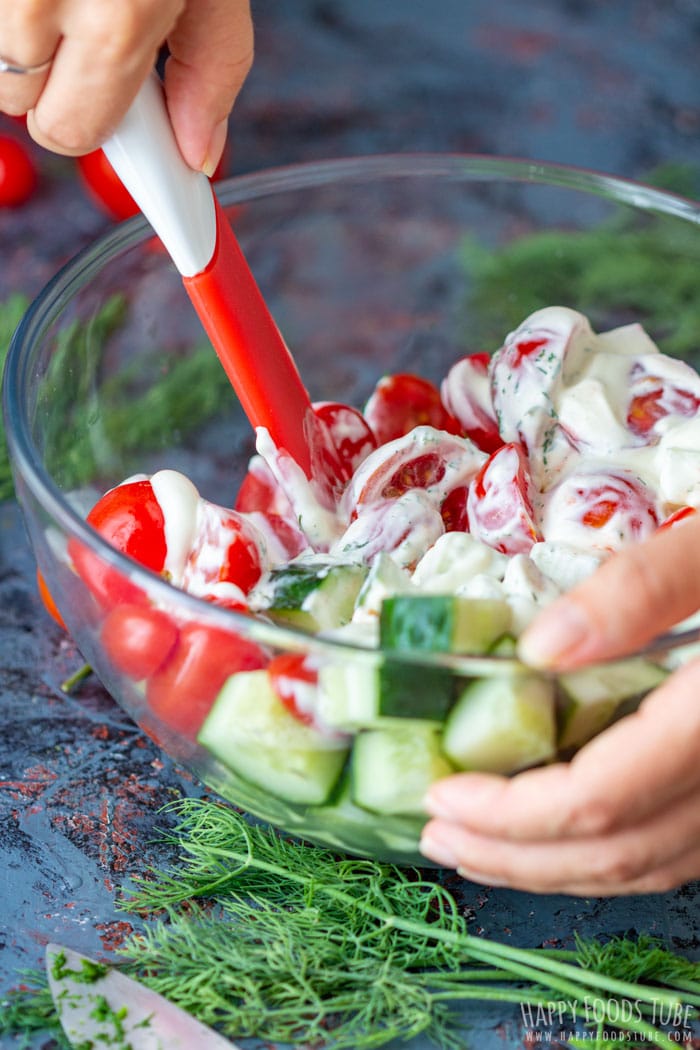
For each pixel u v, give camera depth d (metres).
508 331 0.93
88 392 0.78
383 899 0.67
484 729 0.60
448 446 0.75
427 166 0.87
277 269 0.92
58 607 0.69
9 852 0.71
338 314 0.94
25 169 1.12
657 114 1.28
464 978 0.66
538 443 0.77
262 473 0.80
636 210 0.86
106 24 0.62
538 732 0.60
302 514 0.74
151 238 0.79
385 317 0.94
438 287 0.94
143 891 0.69
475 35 1.40
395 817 0.63
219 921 0.68
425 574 0.68
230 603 0.68
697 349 0.88
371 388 0.91
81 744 0.76
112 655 0.65
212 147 0.69
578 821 0.60
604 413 0.76
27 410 0.69
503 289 0.93
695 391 0.77
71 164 1.19
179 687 0.62
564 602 0.59
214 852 0.69
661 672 0.61
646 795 0.60
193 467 0.86
